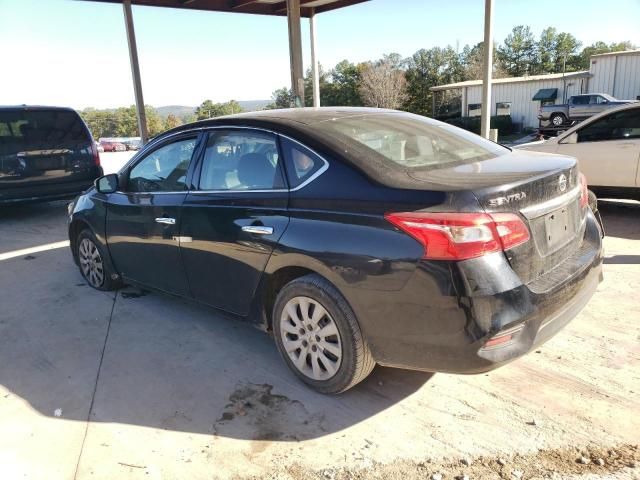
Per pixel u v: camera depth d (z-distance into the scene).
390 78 46.69
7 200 8.23
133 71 14.51
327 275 2.84
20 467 2.63
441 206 2.46
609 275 4.79
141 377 3.46
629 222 6.74
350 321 2.82
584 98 28.48
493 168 2.90
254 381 3.34
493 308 2.42
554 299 2.66
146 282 4.41
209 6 15.34
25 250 6.95
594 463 2.45
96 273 5.11
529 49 75.69
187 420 2.96
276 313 3.23
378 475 2.46
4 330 4.33
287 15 15.84
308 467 2.54
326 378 3.04
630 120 6.86
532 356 3.42
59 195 8.84
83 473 2.57
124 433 2.88
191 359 3.68
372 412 2.95
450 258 2.43
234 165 3.49
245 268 3.33
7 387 3.42
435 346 2.56
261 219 3.17
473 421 2.81
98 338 4.09
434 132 3.55
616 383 3.07
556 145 7.48
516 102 38.53
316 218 2.89
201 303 3.86
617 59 33.84
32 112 8.50
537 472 2.41
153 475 2.54
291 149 3.15
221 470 2.55
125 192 4.45
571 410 2.84
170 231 3.87
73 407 3.15
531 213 2.63
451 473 2.44
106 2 13.88
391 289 2.60
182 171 3.90
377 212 2.64
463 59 53.28
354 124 3.37
